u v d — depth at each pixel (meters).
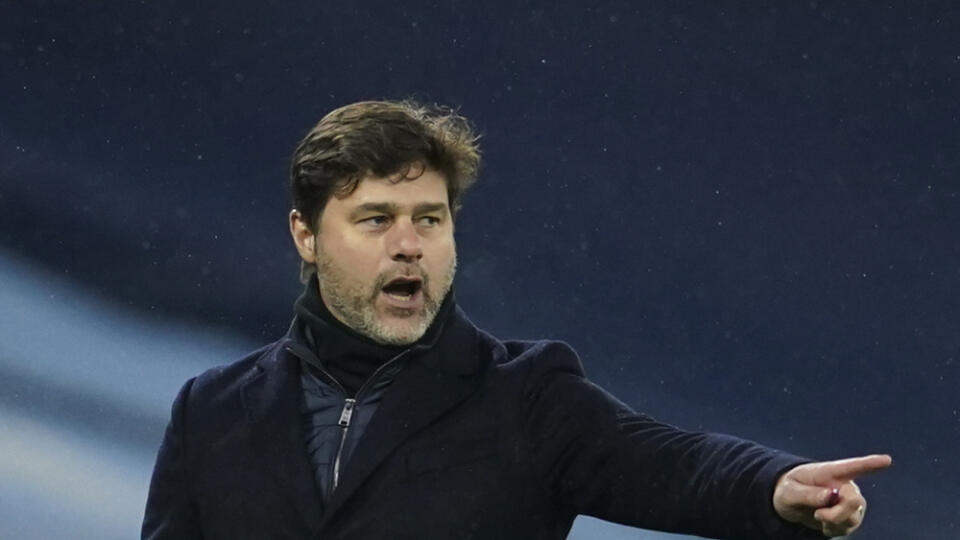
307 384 11.45
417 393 11.09
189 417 11.55
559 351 11.34
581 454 10.84
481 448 10.98
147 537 11.55
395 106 11.17
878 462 9.39
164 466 11.55
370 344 11.16
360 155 10.83
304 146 11.20
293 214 11.62
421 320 11.03
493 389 11.16
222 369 11.80
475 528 10.80
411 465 10.92
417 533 10.77
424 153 10.93
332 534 10.85
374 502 10.86
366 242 10.93
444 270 11.08
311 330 11.51
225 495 11.17
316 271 11.59
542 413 11.03
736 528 10.06
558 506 11.14
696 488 10.27
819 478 9.52
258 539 11.03
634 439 10.70
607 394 11.16
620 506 10.69
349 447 11.11
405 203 10.91
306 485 11.00
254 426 11.30
